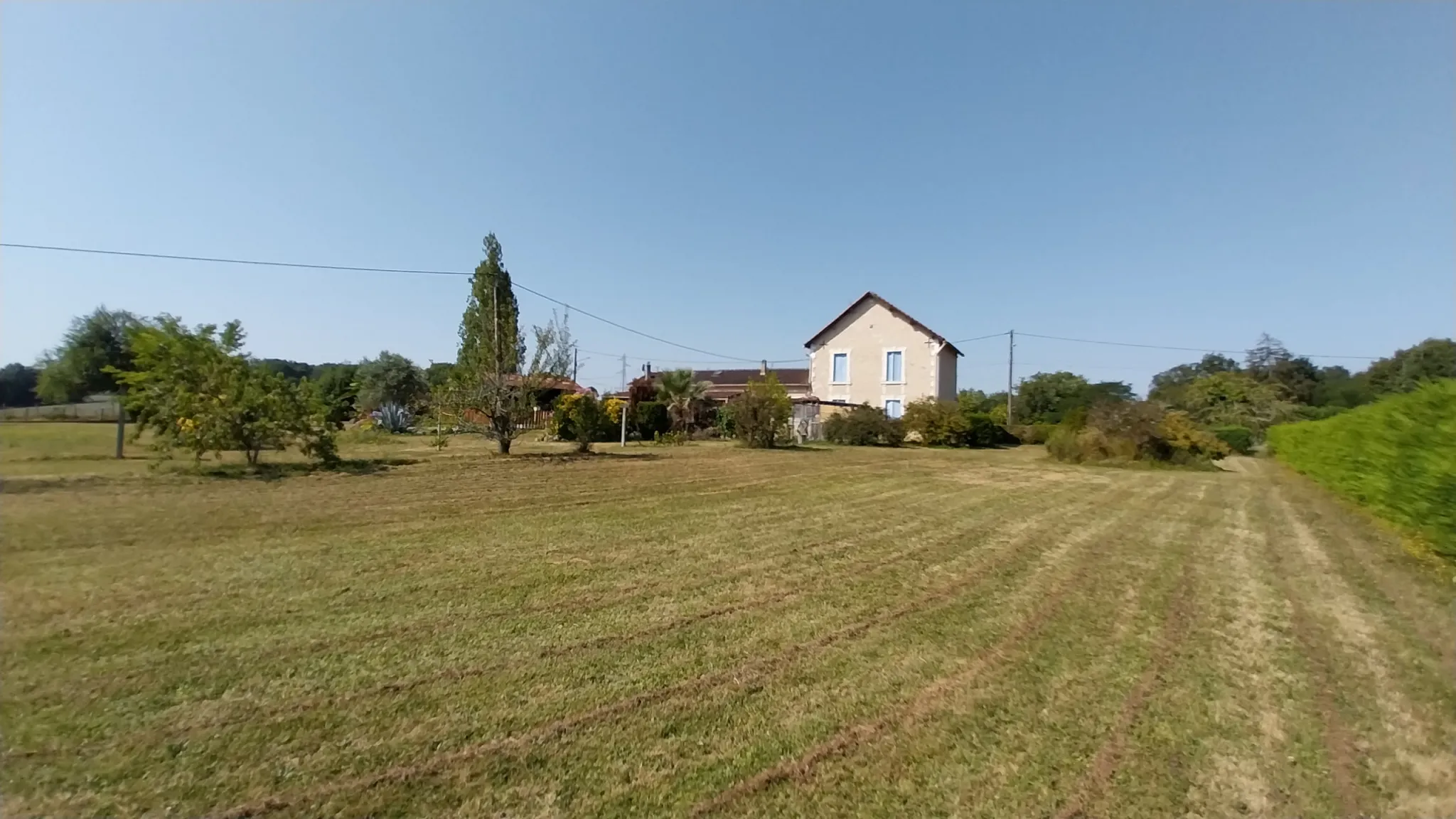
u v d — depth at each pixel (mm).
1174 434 19188
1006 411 43875
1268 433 26953
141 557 5730
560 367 17141
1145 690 3580
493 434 16812
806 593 5250
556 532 7305
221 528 6949
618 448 21641
